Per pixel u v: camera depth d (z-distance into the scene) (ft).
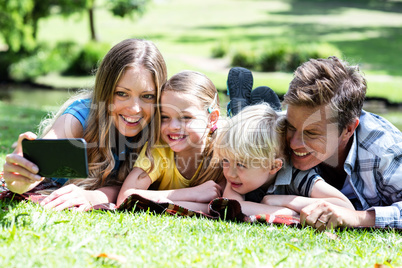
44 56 62.59
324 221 7.91
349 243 7.19
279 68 58.75
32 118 22.89
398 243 7.36
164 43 80.79
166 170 9.88
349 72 8.95
